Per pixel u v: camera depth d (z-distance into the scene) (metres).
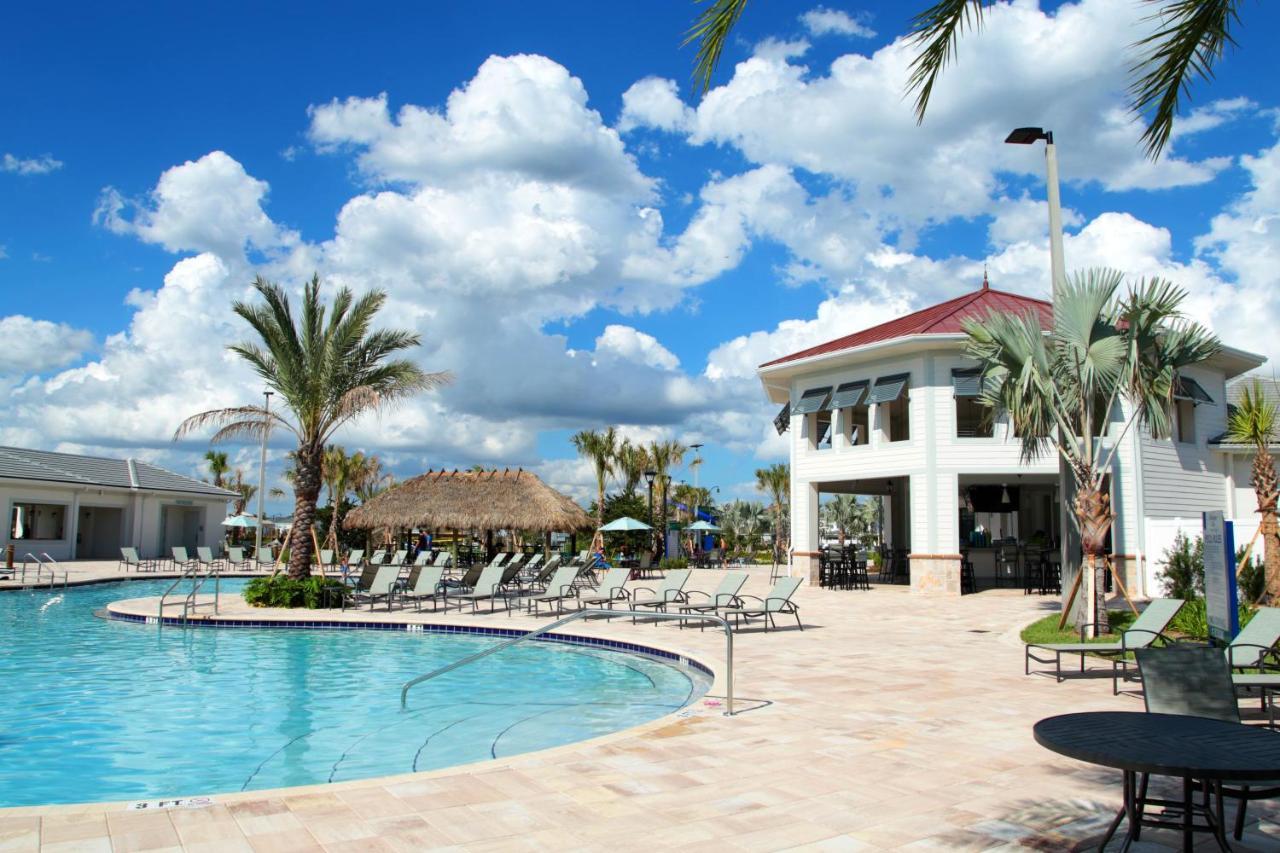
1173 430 24.52
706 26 5.05
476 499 29.75
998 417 15.99
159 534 43.94
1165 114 5.84
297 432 20.36
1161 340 13.60
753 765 6.09
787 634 14.48
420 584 19.27
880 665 10.96
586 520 31.41
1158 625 10.08
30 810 4.93
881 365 25.05
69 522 38.97
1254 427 15.98
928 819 4.95
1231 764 3.35
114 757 7.65
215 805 5.09
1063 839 4.63
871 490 32.50
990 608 19.39
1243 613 13.46
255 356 20.17
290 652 14.02
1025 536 32.81
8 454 39.06
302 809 5.04
